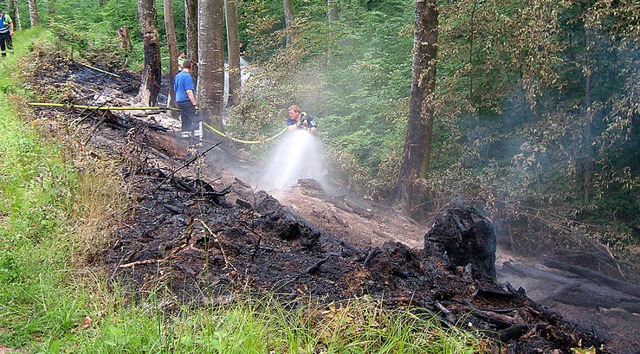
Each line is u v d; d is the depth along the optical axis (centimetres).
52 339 387
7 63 1599
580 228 1013
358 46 1658
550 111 1121
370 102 1408
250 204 822
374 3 2023
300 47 1580
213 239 571
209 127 1305
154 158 995
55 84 1477
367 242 881
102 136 1027
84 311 420
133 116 1495
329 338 393
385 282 538
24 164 708
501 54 1140
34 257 487
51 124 888
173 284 478
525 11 1037
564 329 505
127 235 582
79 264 502
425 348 393
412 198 1152
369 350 390
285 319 420
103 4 3666
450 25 1133
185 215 668
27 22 3550
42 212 562
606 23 1053
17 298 438
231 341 362
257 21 1703
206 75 1361
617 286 850
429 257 639
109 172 680
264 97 1435
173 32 1870
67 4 3562
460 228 721
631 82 991
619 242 971
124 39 2591
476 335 434
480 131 1205
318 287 507
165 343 364
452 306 502
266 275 525
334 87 1555
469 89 1202
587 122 1048
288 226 664
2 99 1109
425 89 1141
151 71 1777
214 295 462
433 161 1254
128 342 362
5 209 610
